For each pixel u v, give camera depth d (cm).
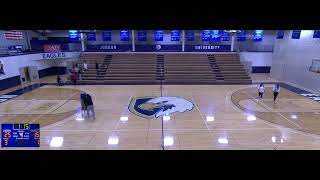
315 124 886
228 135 785
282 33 1800
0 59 1439
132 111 1038
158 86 1559
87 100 930
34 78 1795
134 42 2169
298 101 1207
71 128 848
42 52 1841
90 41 2212
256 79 1858
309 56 1477
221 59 1997
